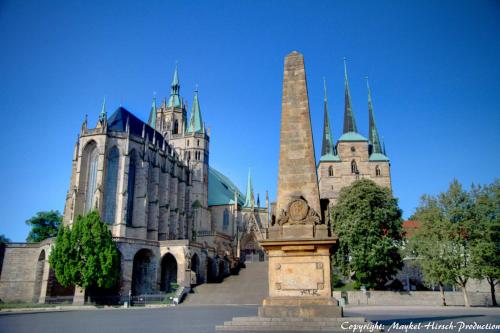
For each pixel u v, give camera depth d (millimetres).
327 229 21797
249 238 135375
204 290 75562
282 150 23609
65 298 69688
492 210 57812
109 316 39406
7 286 76375
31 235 106875
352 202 67250
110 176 92312
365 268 63781
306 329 19703
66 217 89562
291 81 24688
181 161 125625
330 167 126062
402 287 73562
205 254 86375
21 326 28516
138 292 78562
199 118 143625
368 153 127312
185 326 25719
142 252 80938
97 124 93000
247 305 62656
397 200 69750
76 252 67625
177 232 112938
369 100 135375
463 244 58188
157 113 154500
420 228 62250
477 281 69125
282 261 21531
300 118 23938
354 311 43125
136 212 96250
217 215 140500
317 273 21094
